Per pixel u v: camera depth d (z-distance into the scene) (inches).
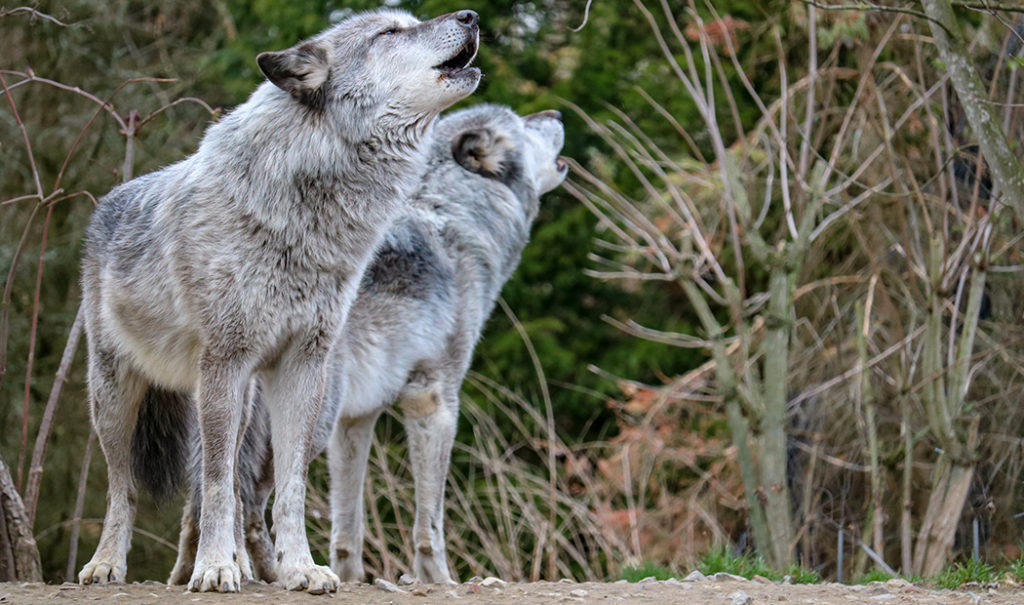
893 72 783.7
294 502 357.7
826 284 772.0
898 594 387.5
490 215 512.7
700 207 910.4
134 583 376.2
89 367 407.5
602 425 1153.4
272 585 363.9
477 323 502.3
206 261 350.3
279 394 364.8
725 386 625.3
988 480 634.8
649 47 1238.9
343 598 342.0
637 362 1119.0
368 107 367.6
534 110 1154.0
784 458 606.5
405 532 754.2
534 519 685.3
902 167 733.9
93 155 970.1
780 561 590.6
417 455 480.7
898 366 623.8
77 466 912.3
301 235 355.9
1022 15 595.2
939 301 573.3
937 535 553.3
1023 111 594.6
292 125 359.9
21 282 944.9
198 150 377.4
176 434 416.2
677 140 1138.7
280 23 1190.3
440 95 373.1
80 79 1000.2
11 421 915.4
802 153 625.3
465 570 786.2
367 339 453.1
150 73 1034.1
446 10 1175.6
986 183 695.1
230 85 1123.3
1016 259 666.8
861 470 725.9
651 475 874.1
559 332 1197.7
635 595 368.8
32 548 460.8
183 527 396.2
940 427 560.1
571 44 1249.4
